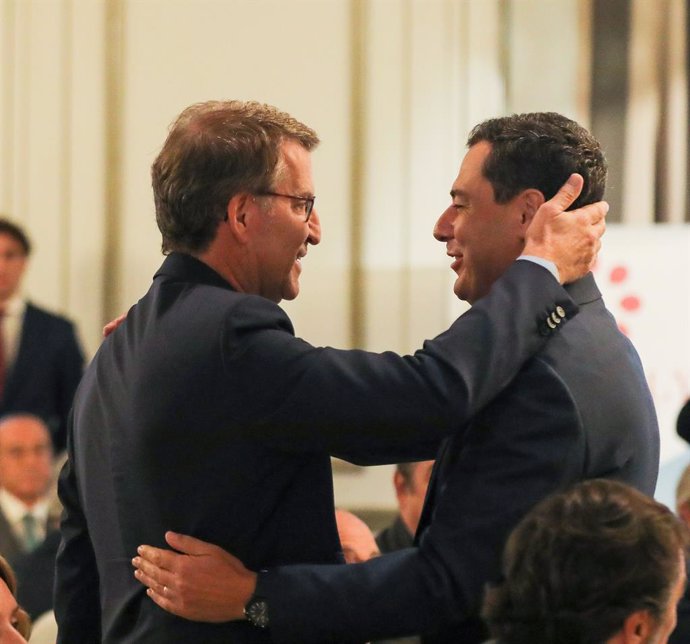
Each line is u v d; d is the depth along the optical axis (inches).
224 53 559.5
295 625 175.5
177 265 187.8
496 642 149.6
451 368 174.2
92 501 190.7
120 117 561.9
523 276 182.4
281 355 175.5
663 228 486.9
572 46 546.0
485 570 174.6
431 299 549.3
